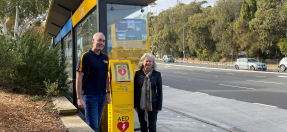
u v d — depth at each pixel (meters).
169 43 67.12
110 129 4.29
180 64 49.00
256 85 15.33
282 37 35.41
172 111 8.11
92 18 5.61
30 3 15.59
